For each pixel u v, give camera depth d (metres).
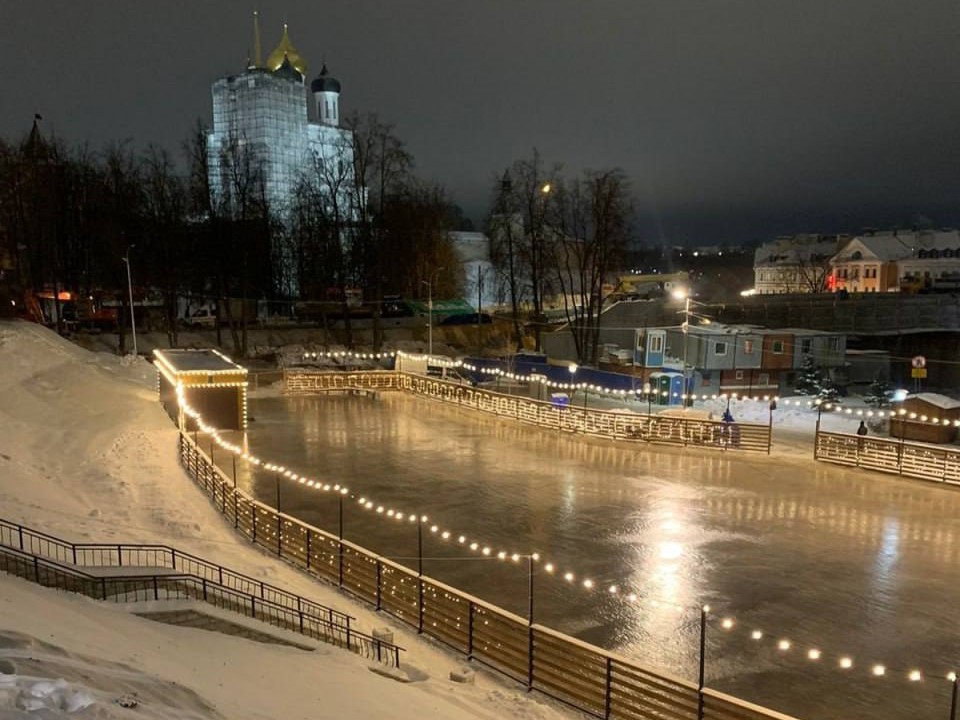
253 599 13.59
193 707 7.67
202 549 17.11
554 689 12.03
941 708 11.97
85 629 9.67
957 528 20.39
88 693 6.61
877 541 19.42
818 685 12.59
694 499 23.06
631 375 41.75
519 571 17.36
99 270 54.06
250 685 9.52
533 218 56.00
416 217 64.25
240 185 55.72
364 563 17.61
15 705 5.87
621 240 52.81
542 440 31.48
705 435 29.83
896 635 14.38
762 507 22.25
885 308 56.25
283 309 64.81
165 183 54.59
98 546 13.30
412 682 11.66
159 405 34.50
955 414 30.19
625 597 15.96
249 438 31.34
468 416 36.78
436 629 14.38
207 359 35.44
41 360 33.47
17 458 21.48
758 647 13.88
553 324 58.53
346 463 27.28
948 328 56.62
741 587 16.55
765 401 38.66
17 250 49.91
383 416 36.62
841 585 16.64
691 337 41.62
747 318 55.44
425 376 42.97
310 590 15.73
